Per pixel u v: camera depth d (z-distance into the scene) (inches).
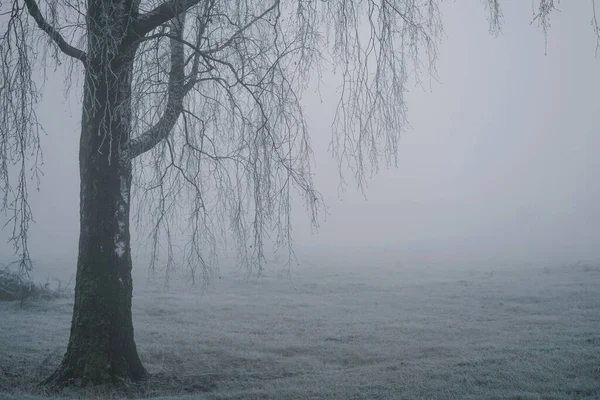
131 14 303.1
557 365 325.1
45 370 341.1
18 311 646.5
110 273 306.5
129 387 294.7
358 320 603.8
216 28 309.4
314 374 344.8
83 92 308.0
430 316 626.5
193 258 322.3
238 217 312.2
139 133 299.1
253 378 337.1
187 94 324.8
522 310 649.0
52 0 270.1
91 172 304.7
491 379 299.0
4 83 256.4
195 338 484.1
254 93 299.0
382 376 322.0
